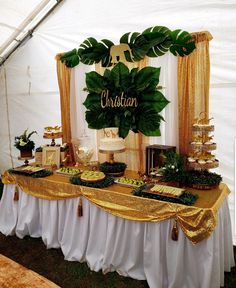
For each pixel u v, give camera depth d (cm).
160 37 220
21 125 400
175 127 227
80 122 287
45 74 350
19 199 265
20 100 390
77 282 201
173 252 178
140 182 214
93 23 289
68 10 303
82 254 222
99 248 214
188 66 214
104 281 200
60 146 284
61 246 235
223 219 189
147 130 241
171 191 185
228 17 223
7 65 392
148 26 259
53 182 231
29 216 258
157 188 193
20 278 148
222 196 189
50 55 336
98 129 270
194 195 182
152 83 232
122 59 244
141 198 185
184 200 172
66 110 290
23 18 319
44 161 275
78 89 282
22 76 377
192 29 239
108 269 209
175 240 173
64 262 226
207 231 162
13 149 425
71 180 225
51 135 275
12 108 405
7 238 269
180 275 176
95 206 209
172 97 225
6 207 276
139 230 191
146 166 229
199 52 208
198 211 164
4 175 270
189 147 221
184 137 223
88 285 197
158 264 182
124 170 245
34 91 369
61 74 287
